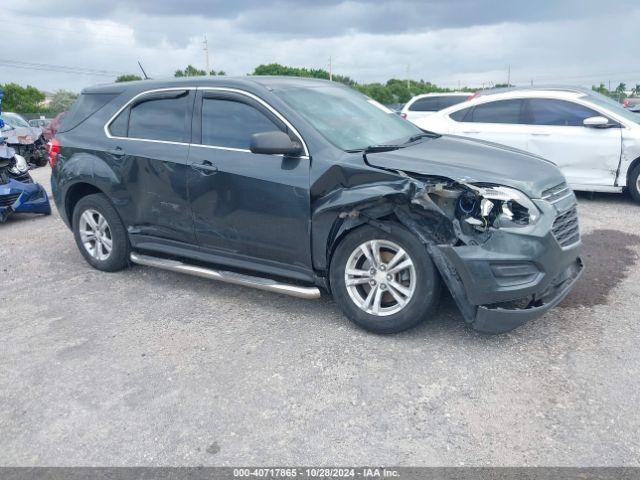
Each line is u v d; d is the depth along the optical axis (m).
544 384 3.40
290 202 4.20
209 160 4.61
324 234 4.11
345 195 3.93
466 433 3.00
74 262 6.20
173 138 4.93
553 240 3.68
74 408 3.40
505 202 3.62
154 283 5.42
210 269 4.92
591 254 5.78
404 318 3.91
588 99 8.34
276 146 4.10
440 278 3.84
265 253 4.48
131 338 4.27
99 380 3.69
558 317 4.28
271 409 3.29
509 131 8.66
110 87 5.61
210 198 4.63
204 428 3.15
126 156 5.15
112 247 5.55
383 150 4.25
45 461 2.95
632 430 2.95
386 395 3.37
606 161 8.06
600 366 3.57
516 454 2.83
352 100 5.15
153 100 5.14
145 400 3.44
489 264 3.59
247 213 4.45
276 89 4.58
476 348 3.85
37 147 16.62
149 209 5.11
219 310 4.71
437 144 4.60
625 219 7.24
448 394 3.35
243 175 4.40
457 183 3.67
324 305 4.70
